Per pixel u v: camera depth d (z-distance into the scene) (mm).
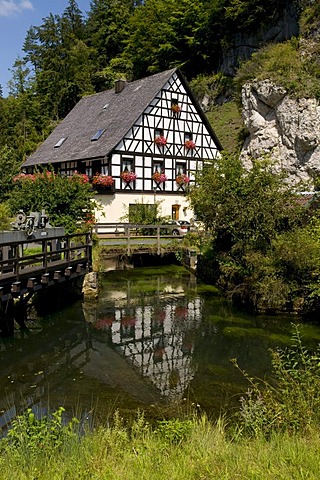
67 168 30969
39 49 59250
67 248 14000
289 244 13383
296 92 26656
